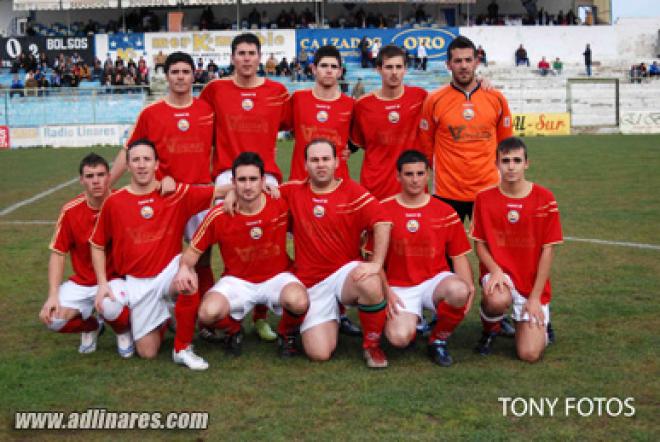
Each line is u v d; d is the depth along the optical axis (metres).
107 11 38.19
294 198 5.14
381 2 35.75
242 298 5.00
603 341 5.06
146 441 3.65
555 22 38.34
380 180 6.21
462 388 4.29
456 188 5.92
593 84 34.69
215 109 6.12
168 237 5.09
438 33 35.34
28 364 4.82
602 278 6.83
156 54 35.03
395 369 4.68
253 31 35.03
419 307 5.07
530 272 5.03
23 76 33.72
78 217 5.09
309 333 4.92
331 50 6.01
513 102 34.38
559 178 14.53
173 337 5.56
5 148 25.14
